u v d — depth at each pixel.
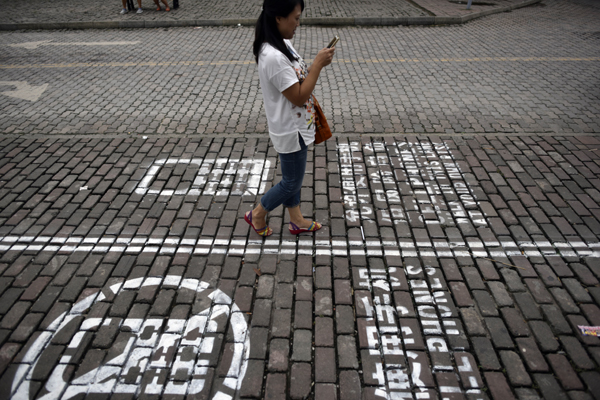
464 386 2.45
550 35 9.81
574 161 4.71
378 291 3.11
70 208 4.07
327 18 10.87
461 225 3.79
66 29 10.88
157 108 6.27
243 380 2.50
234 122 5.78
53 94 6.82
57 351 2.68
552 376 2.49
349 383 2.48
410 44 9.30
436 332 2.79
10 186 4.40
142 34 10.32
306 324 2.86
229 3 12.66
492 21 11.15
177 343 2.73
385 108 6.18
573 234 3.64
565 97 6.43
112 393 2.44
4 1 13.23
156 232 3.74
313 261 3.43
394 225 3.81
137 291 3.13
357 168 4.66
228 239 3.66
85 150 5.09
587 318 2.86
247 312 2.96
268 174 4.57
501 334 2.76
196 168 4.69
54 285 3.19
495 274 3.25
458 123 5.68
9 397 2.42
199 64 8.18
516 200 4.09
